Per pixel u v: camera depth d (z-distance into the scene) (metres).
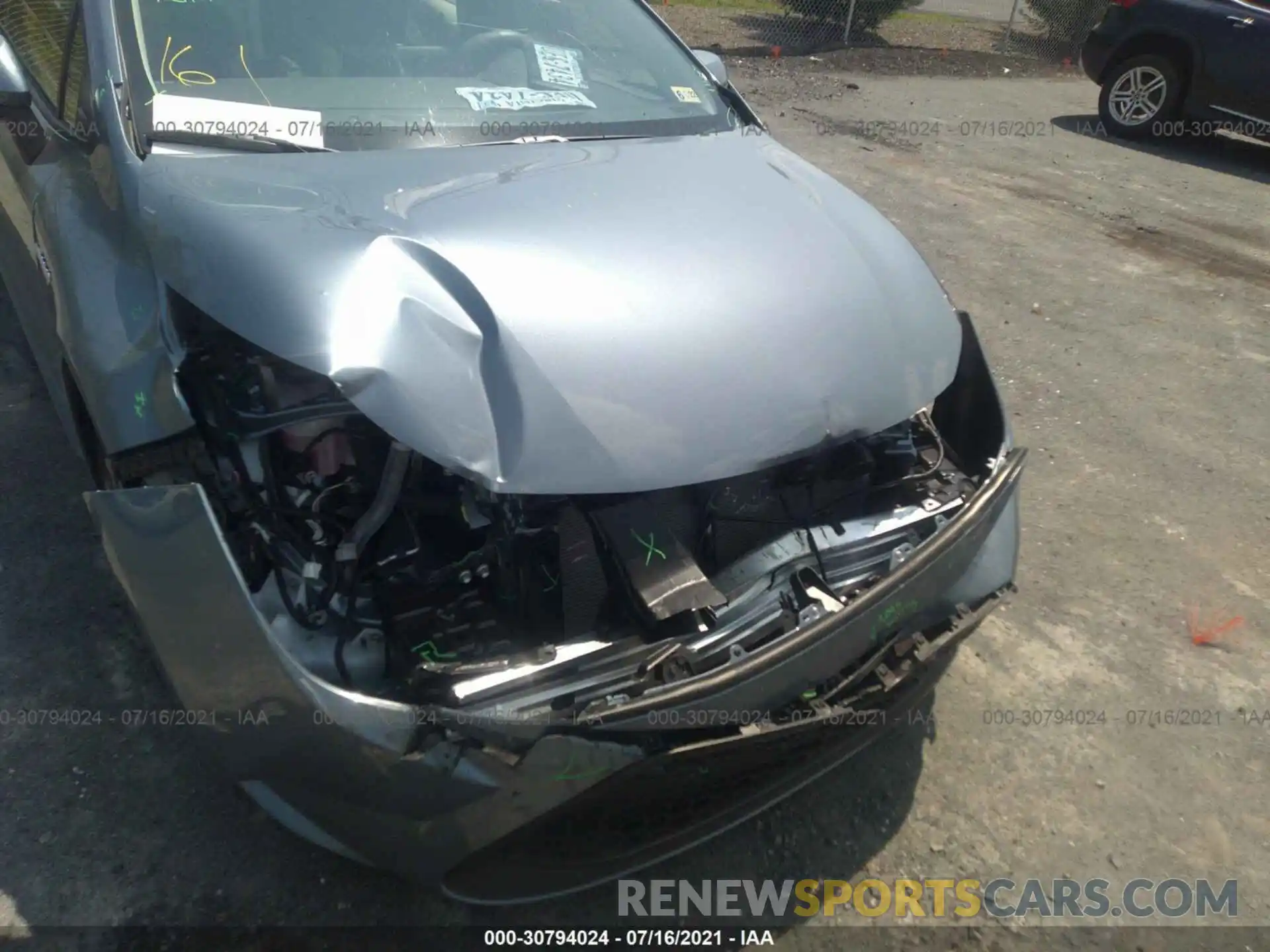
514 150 2.68
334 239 2.10
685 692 1.84
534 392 1.93
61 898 2.20
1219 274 6.32
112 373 2.22
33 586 3.01
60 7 3.08
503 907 2.28
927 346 2.42
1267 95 8.62
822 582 2.16
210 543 1.82
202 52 2.71
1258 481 4.11
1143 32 9.31
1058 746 2.83
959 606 2.26
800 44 12.47
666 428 1.97
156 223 2.24
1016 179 7.95
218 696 1.90
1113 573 3.52
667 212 2.40
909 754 2.77
